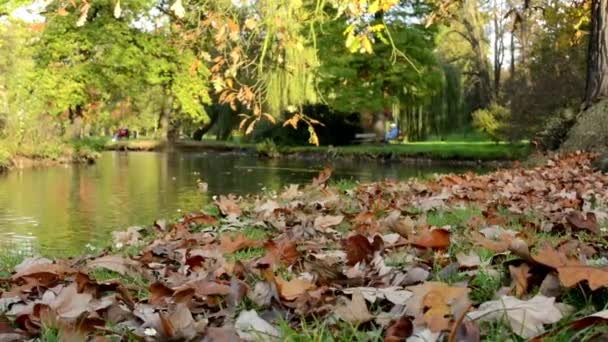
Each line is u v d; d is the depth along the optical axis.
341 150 25.38
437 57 30.89
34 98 21.34
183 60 23.12
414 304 1.38
